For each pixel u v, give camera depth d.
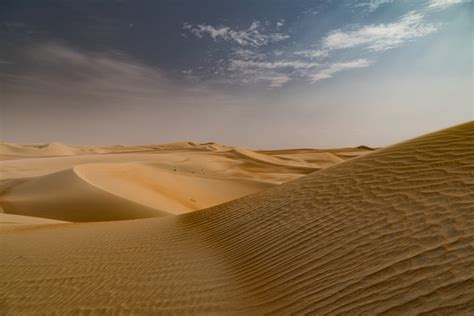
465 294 3.50
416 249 4.59
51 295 5.94
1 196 25.44
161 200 27.30
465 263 3.95
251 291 5.30
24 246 9.06
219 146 155.75
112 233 10.48
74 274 6.87
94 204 21.20
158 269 6.86
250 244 7.24
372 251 5.02
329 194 7.98
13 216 15.97
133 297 5.64
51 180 27.77
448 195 5.64
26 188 26.91
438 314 3.39
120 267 7.16
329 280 4.80
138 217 20.25
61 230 11.35
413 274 4.13
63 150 118.38
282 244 6.61
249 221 8.68
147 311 5.13
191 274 6.40
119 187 27.53
